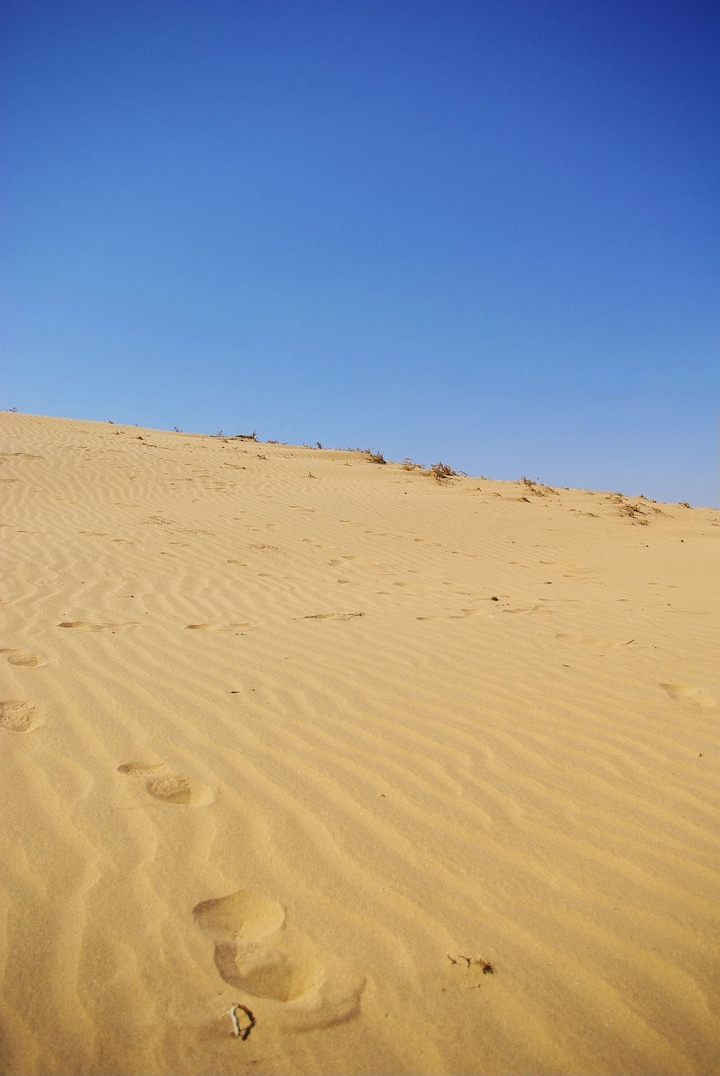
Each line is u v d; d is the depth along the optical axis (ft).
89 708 11.71
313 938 6.89
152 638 16.05
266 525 35.32
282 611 19.63
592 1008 6.25
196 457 58.18
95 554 25.76
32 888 7.24
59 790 9.10
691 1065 5.78
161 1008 6.02
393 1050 5.77
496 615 20.10
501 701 12.91
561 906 7.44
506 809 9.21
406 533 36.76
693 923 7.26
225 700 12.44
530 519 44.04
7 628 15.94
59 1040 5.64
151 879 7.53
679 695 13.56
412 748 10.86
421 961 6.66
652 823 8.98
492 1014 6.14
